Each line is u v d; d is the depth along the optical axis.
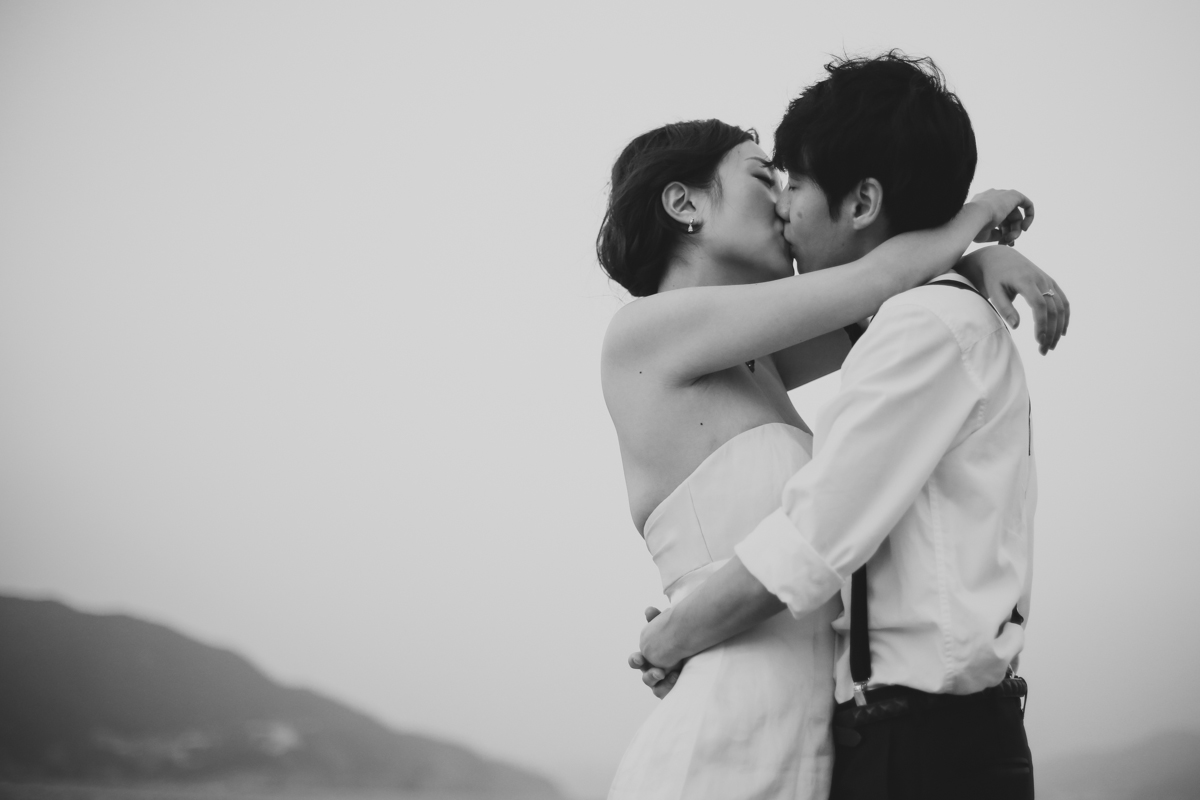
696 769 1.22
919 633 1.16
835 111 1.38
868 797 1.18
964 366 1.20
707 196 1.53
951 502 1.19
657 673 1.33
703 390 1.40
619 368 1.44
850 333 1.67
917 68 1.40
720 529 1.34
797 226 1.43
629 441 1.43
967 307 1.24
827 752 1.24
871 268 1.33
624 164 1.63
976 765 1.15
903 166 1.35
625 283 1.61
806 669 1.27
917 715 1.16
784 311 1.33
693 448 1.38
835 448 1.16
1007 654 1.14
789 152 1.43
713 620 1.24
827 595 1.14
